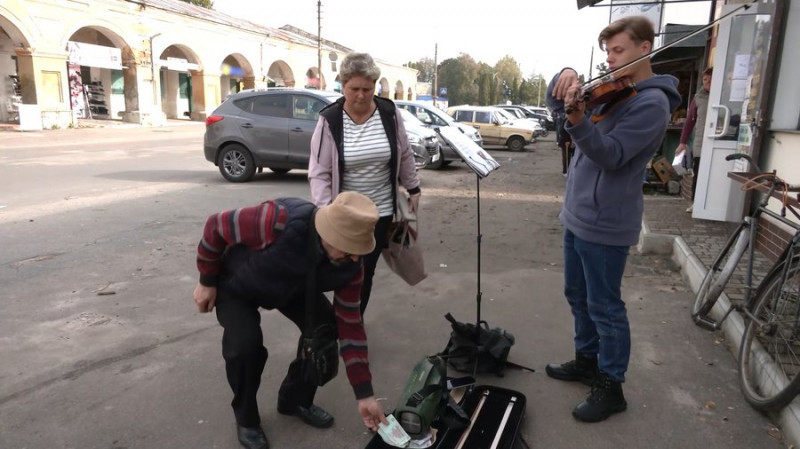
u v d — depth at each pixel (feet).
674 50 31.71
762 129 17.95
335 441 8.93
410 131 40.01
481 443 8.55
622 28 8.33
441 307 14.24
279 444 8.84
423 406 8.43
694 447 8.68
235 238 7.38
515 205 28.63
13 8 67.15
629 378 10.64
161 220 23.16
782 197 10.82
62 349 11.84
